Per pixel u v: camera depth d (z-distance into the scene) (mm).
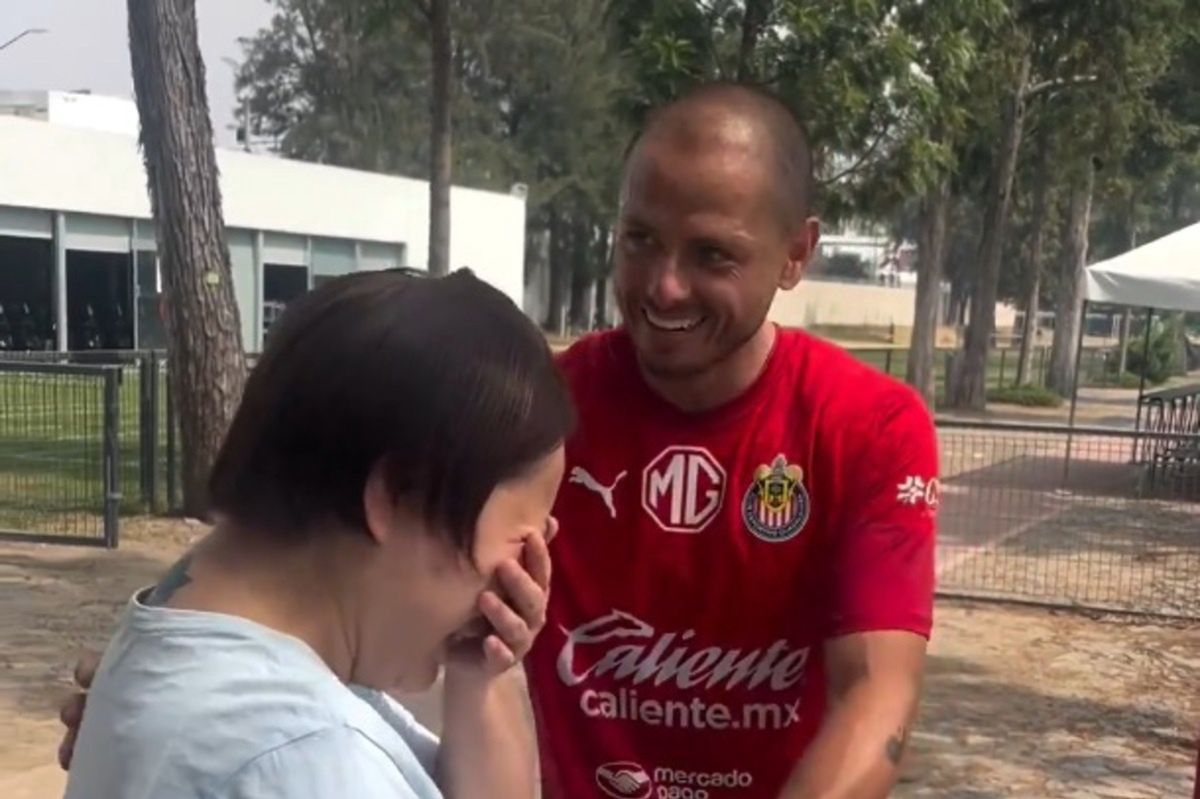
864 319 57719
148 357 10438
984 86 19500
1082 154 26453
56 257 24297
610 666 2023
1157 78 25797
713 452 1927
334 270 31000
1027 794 5172
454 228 34219
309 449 1113
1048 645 7527
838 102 10789
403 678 1208
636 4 11156
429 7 12336
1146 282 12344
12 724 5355
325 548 1131
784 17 10641
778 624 1961
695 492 1939
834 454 1891
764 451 1916
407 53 51156
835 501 1898
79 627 6945
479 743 1332
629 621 1992
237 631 1098
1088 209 31438
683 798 2049
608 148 45781
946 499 12461
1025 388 29281
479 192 35438
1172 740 5879
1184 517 11914
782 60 10969
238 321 9969
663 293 1842
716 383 1903
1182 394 16906
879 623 1824
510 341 1179
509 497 1180
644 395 1947
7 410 10766
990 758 5566
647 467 1950
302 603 1137
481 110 49500
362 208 31609
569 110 49625
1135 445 13516
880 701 1780
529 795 1371
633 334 1898
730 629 1970
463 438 1125
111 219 25594
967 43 11891
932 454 1918
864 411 1896
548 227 52438
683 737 2027
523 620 1221
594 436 1967
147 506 10086
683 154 1834
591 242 52688
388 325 1127
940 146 13516
